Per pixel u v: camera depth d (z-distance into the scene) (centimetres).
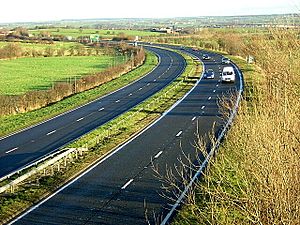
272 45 1570
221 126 3603
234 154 1900
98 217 1933
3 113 4441
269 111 1274
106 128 3744
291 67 1352
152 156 2872
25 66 9481
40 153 3055
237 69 7812
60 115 4503
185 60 10238
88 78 6519
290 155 938
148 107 4738
